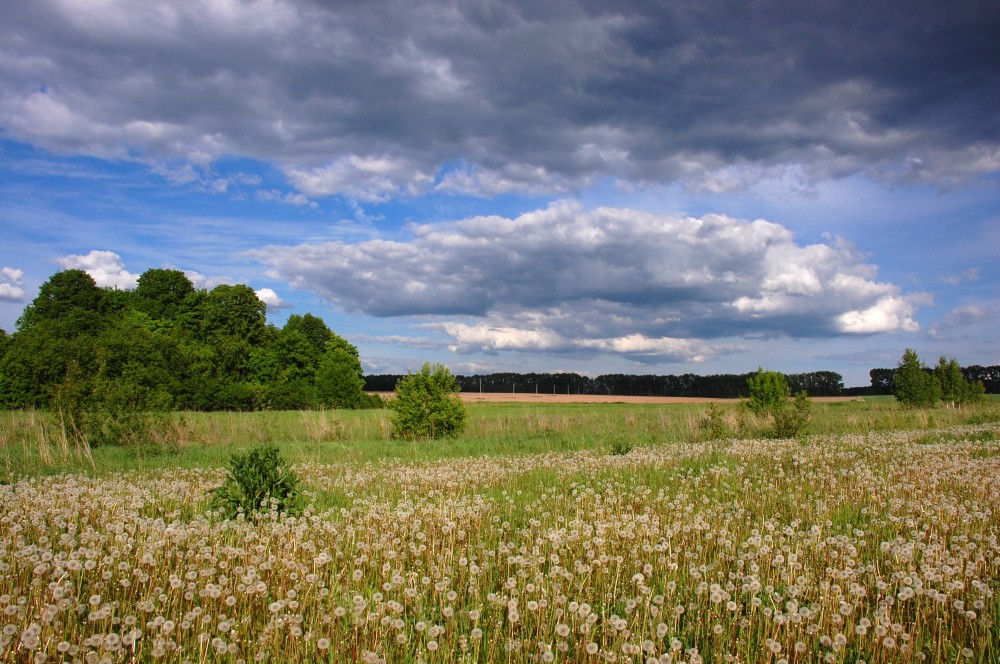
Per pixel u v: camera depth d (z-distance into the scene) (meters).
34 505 8.17
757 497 10.21
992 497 9.17
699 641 5.13
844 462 13.97
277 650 4.58
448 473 12.36
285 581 5.82
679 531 7.43
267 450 9.26
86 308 53.41
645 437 23.75
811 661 4.64
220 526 7.25
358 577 5.70
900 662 4.60
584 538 7.02
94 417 19.17
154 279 59.50
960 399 40.66
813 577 5.94
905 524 7.64
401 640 4.57
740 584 5.98
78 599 5.00
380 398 61.34
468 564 6.55
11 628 4.17
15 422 20.95
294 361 60.53
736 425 25.89
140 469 14.41
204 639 4.59
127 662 4.44
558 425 26.84
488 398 77.25
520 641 4.74
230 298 60.16
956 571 5.67
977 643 4.86
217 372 54.47
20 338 47.59
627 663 4.30
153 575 5.66
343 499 10.27
